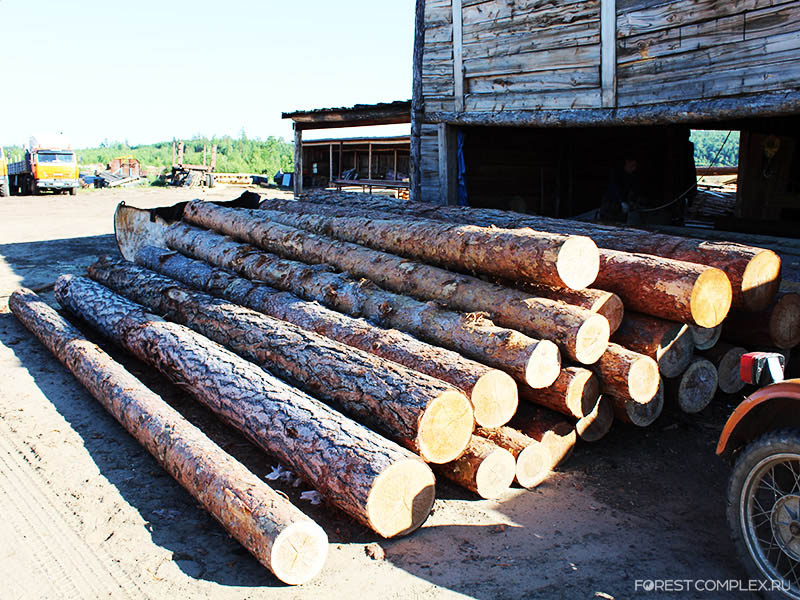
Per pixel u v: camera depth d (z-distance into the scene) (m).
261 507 3.46
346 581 3.40
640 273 5.08
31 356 6.99
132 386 5.22
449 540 3.82
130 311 6.74
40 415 5.45
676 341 5.01
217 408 4.99
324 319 5.81
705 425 5.47
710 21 6.97
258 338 5.63
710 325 4.90
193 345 5.66
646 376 4.72
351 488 3.70
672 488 4.48
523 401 5.06
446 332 5.15
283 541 3.28
